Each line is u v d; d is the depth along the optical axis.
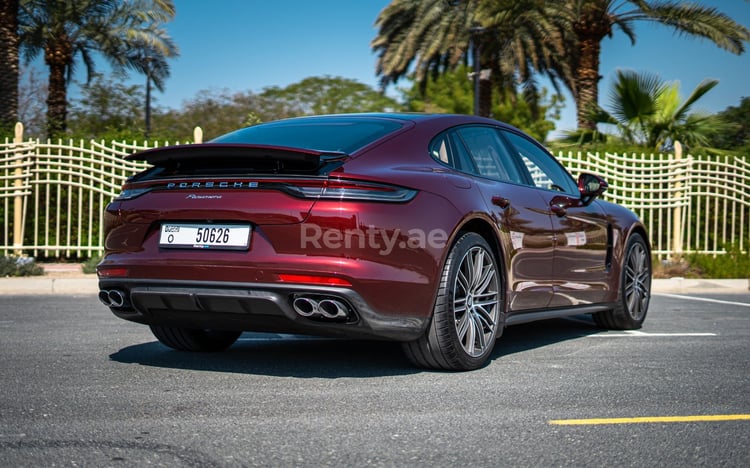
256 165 3.85
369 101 50.34
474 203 4.21
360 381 3.92
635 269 6.07
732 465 2.68
